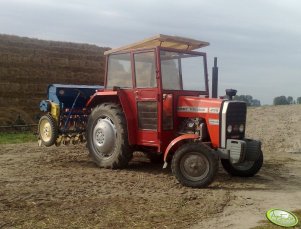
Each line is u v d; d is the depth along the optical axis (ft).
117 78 27.84
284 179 25.80
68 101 31.91
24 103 64.95
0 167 27.61
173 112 25.64
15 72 64.64
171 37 25.90
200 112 24.70
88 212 17.83
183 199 20.24
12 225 16.14
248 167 25.93
